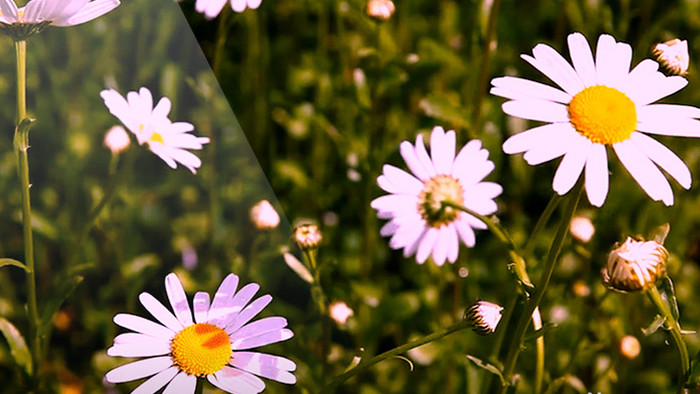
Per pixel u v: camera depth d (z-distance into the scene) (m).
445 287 0.70
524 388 0.65
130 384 0.58
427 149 0.71
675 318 0.53
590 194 0.52
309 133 0.80
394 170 0.60
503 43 0.82
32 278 0.57
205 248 0.62
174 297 0.54
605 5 0.75
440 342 0.67
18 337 0.57
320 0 0.81
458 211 0.60
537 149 0.52
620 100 0.53
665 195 0.52
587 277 0.69
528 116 0.52
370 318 0.69
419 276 0.72
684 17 0.81
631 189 0.70
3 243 0.58
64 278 0.58
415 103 0.79
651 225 0.71
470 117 0.67
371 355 0.68
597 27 0.78
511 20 0.83
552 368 0.66
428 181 0.60
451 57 0.73
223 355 0.53
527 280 0.53
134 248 0.60
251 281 0.62
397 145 0.71
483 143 0.74
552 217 0.75
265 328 0.54
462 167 0.60
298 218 0.76
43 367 0.58
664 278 0.53
